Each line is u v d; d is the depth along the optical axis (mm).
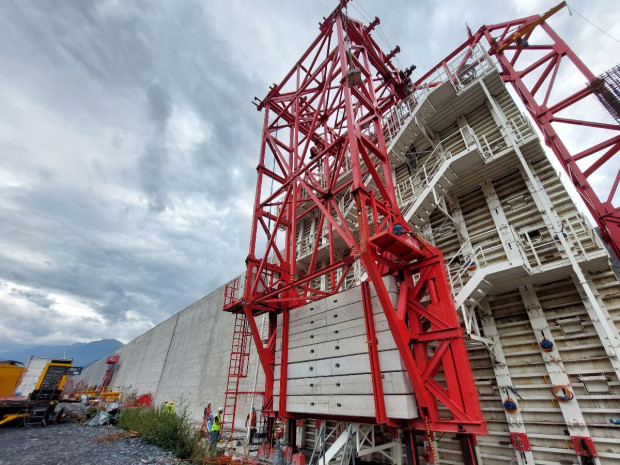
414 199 12641
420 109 14953
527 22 17750
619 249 12219
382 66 17688
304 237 22719
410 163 16375
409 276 9258
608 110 14414
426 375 7742
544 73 16984
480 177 13188
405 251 8797
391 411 7762
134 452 13758
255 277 14281
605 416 8445
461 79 15617
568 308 10016
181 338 40500
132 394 42281
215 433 14570
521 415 9617
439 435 10828
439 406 11367
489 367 10836
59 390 23297
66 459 12641
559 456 8734
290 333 11828
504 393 10078
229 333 28391
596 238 9516
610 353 8727
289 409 10578
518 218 11844
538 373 9797
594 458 8117
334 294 10594
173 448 13961
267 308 13711
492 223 12586
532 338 10328
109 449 14414
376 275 7844
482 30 19203
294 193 14352
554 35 16906
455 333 7625
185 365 35688
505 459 9492
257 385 21812
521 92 17344
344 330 9688
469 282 10008
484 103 14555
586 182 13742
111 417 23484
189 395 31547
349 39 14164
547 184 11555
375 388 8109
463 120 15094
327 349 10000
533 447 9102
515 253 10664
